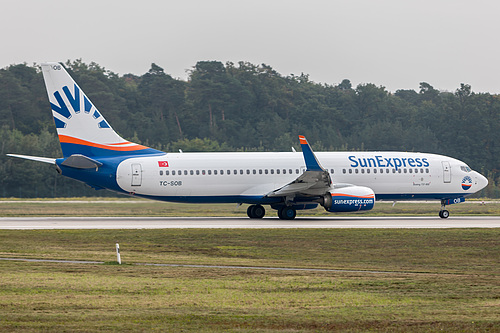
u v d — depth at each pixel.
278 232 136.50
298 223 160.62
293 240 125.31
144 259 99.75
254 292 71.69
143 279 79.38
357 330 55.88
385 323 58.06
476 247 117.94
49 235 130.88
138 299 67.19
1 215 194.50
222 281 78.62
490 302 67.12
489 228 146.00
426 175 183.00
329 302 66.69
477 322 58.47
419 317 60.25
